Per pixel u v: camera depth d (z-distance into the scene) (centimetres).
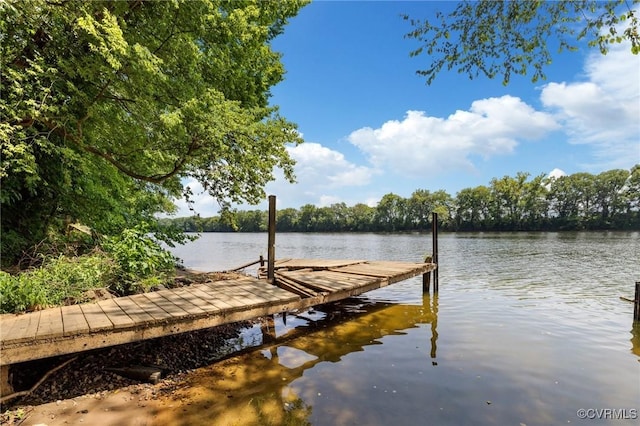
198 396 412
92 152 799
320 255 2645
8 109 570
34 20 599
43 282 536
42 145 634
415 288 1225
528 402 409
